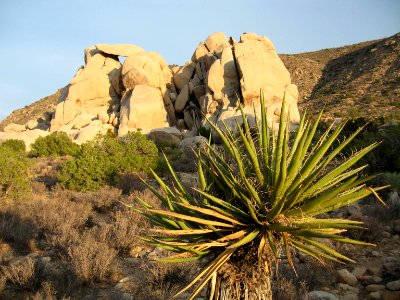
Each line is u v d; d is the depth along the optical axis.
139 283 6.75
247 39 45.06
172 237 3.56
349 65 87.00
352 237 8.02
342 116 45.75
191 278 6.91
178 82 50.16
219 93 40.84
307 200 3.23
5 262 7.71
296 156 2.93
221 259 2.98
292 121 35.75
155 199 11.68
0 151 13.90
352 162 3.15
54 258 8.09
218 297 3.28
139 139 19.38
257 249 3.23
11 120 94.94
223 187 3.42
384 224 8.79
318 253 3.00
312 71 91.81
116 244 8.40
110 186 15.30
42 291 6.27
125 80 47.00
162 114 43.91
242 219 3.21
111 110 49.97
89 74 50.34
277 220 3.10
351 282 6.29
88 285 6.71
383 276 6.47
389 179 11.09
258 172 3.16
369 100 54.31
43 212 10.45
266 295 3.29
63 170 15.51
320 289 6.20
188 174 16.80
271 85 38.38
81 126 45.59
